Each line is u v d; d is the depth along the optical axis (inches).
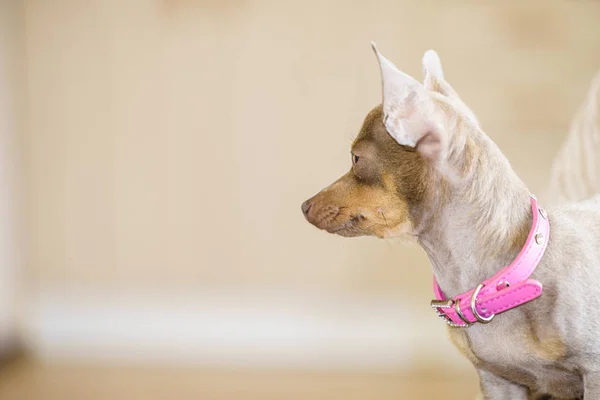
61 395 163.5
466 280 85.4
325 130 191.0
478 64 186.4
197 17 191.8
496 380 93.9
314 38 189.2
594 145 119.3
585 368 82.4
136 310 194.9
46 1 193.8
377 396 164.6
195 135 194.4
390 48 187.5
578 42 185.3
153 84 194.2
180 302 194.5
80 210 197.9
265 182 193.3
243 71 191.8
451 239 85.8
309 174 192.2
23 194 197.9
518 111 186.7
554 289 81.3
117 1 192.9
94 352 192.1
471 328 86.5
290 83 190.7
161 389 167.5
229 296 193.8
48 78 195.6
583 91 185.6
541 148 186.7
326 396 164.2
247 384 171.3
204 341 192.4
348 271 190.5
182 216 196.1
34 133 196.9
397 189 88.1
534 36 185.6
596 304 81.4
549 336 81.7
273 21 189.8
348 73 189.0
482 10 185.5
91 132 196.5
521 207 84.4
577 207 94.3
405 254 188.2
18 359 189.3
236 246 194.5
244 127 193.0
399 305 188.2
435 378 176.6
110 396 163.0
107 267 198.1
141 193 196.5
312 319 190.4
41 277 197.2
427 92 85.5
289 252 193.2
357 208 90.2
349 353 187.5
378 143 89.1
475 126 86.7
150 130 195.3
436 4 185.6
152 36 193.0
